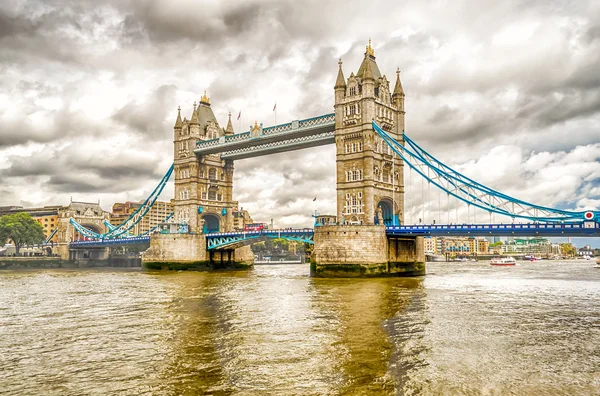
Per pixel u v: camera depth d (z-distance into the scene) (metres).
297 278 89.69
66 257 178.38
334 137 106.31
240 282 80.56
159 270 125.38
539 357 28.25
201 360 28.34
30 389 24.03
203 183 134.38
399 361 27.36
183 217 133.75
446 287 69.06
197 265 125.19
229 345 31.77
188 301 54.25
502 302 51.56
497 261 186.00
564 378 24.42
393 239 96.44
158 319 42.34
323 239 93.31
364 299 53.97
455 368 25.97
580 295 59.03
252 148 126.31
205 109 140.88
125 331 37.22
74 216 193.38
